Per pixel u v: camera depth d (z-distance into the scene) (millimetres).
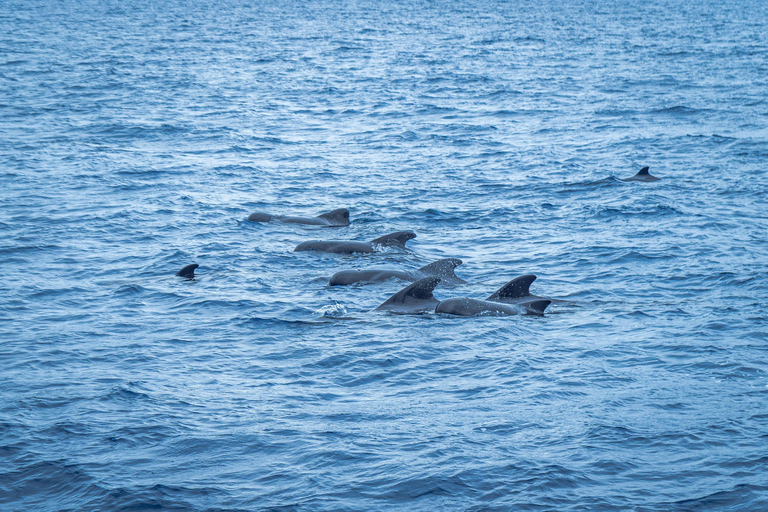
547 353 34156
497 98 130000
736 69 169125
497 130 100562
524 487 22734
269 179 73062
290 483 23109
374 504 21969
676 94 132625
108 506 22000
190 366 32625
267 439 25891
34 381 30688
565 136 96188
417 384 30938
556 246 52312
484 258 50000
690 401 28953
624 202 63531
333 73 164500
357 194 67750
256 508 21812
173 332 36656
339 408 28547
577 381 31000
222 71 162250
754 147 86875
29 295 41625
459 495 22375
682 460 24328
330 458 24531
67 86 132625
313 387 30609
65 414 27656
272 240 53875
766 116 108438
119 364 32719
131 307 40125
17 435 26000
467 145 90438
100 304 40500
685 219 58250
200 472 23797
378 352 34281
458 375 31828
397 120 108375
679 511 21531
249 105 119750
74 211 59594
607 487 22766
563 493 22453
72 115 104312
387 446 25344
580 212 61156
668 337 35938
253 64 177250
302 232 56094
